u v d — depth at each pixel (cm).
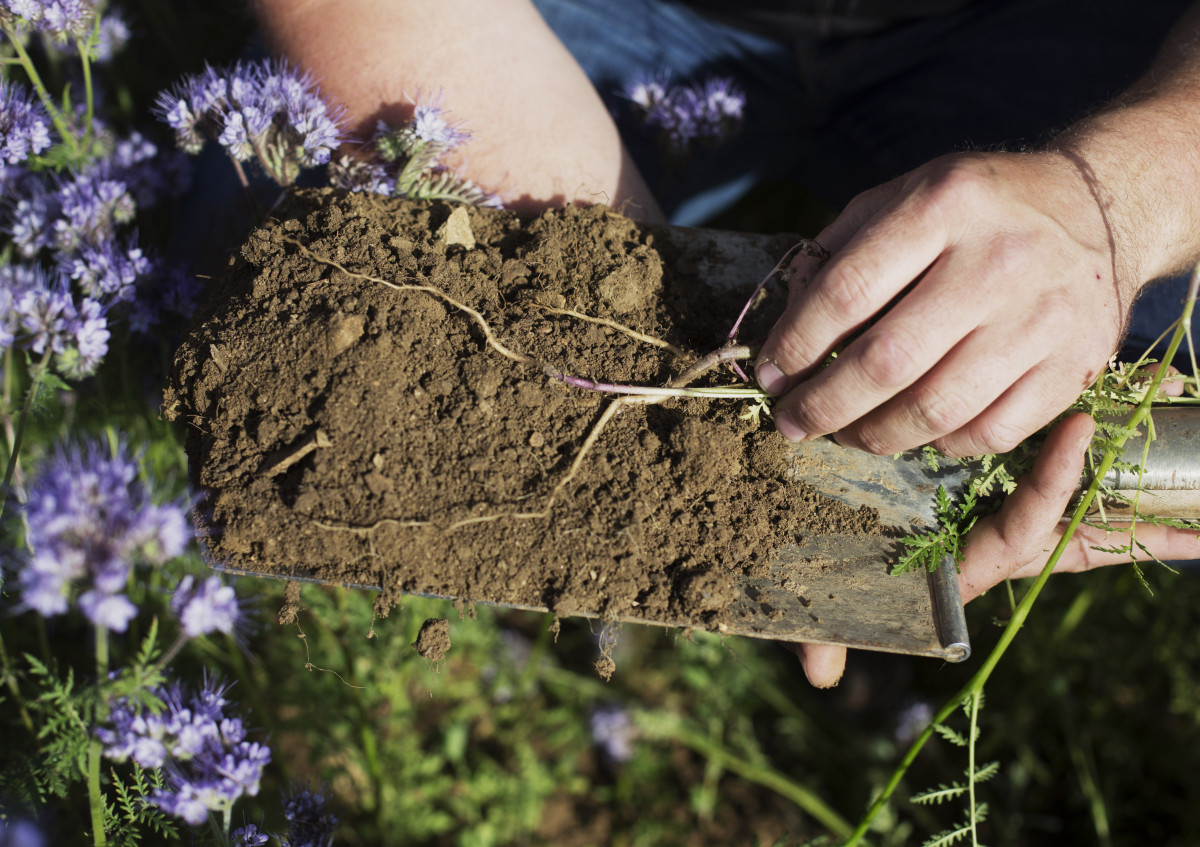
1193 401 67
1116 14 82
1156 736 91
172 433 78
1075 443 63
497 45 76
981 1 88
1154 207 65
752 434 66
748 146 93
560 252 68
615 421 65
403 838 86
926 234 61
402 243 67
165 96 72
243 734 63
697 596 63
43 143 69
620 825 92
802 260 67
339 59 75
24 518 63
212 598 61
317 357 64
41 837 66
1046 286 61
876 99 91
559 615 63
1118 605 90
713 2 89
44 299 66
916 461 67
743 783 95
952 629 63
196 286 74
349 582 63
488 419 64
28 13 70
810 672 69
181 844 71
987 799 91
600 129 77
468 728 93
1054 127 82
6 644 73
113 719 62
